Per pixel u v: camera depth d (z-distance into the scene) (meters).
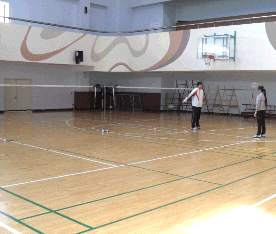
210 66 15.62
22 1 18.14
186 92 20.95
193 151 7.96
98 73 22.52
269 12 17.44
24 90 19.17
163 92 20.94
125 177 5.54
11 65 18.53
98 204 4.21
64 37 17.41
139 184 5.14
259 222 3.68
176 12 21.64
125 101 22.38
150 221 3.68
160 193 4.70
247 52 14.59
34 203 4.21
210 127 12.82
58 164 6.43
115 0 21.55
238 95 18.88
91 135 10.34
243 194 4.68
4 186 4.93
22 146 8.27
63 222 3.61
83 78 21.45
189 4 20.97
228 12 19.31
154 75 20.94
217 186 5.07
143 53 17.86
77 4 20.36
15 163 6.45
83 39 18.08
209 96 20.00
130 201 4.34
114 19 21.64
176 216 3.83
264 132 10.30
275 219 3.78
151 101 21.08
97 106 22.08
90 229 3.44
